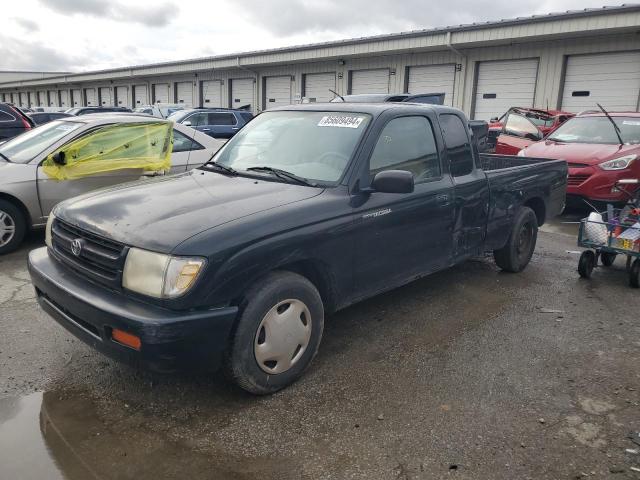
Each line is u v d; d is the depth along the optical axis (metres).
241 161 4.30
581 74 17.38
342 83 24.59
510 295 5.25
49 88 55.38
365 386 3.48
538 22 16.73
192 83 34.47
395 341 4.16
